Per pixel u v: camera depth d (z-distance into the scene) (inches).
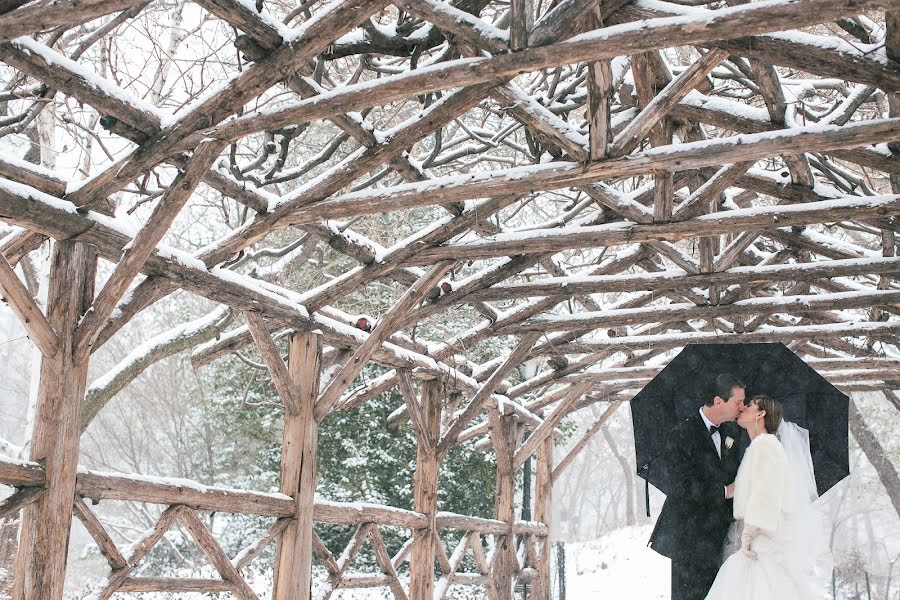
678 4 152.5
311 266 458.9
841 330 282.8
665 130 192.4
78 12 125.0
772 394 257.0
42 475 156.1
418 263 227.5
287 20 164.9
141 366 287.6
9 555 315.3
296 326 230.8
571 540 1344.7
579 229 212.4
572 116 346.9
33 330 155.4
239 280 205.9
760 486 196.1
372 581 261.9
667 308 272.1
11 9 126.4
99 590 165.6
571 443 1079.0
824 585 194.1
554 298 277.3
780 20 127.7
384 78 150.7
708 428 251.3
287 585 218.5
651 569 700.7
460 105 172.1
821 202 197.6
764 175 212.1
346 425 489.4
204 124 157.4
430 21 143.7
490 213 213.5
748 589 191.9
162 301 706.8
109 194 165.5
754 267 237.8
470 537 330.6
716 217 202.2
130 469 735.7
